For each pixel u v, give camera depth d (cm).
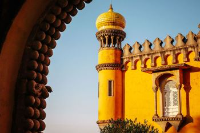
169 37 2303
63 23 691
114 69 2459
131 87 2406
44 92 652
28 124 588
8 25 544
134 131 1855
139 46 2436
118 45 2533
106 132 1917
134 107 2353
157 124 2205
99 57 2534
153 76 2270
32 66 607
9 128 579
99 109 2428
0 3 539
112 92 2416
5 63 562
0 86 551
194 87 2125
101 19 2566
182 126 2111
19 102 592
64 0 642
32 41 615
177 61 2236
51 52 682
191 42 2191
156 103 2238
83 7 709
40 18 625
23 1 550
